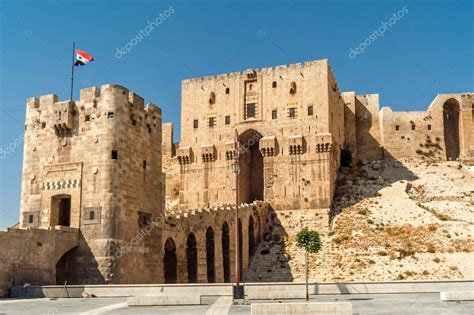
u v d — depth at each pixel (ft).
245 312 104.01
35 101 190.60
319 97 319.06
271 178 315.78
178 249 198.59
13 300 136.26
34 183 185.26
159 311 107.45
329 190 304.71
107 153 174.60
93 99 180.65
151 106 196.65
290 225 299.79
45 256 158.81
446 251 254.68
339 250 268.21
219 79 344.28
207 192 331.36
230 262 242.17
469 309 105.60
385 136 399.85
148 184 190.39
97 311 107.96
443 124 404.98
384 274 245.24
